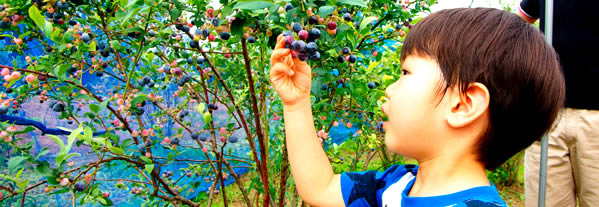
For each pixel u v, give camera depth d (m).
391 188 0.98
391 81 1.62
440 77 0.76
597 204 1.75
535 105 0.74
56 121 2.38
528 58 0.74
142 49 1.46
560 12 1.75
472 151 0.77
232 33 1.15
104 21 1.54
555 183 1.87
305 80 1.00
